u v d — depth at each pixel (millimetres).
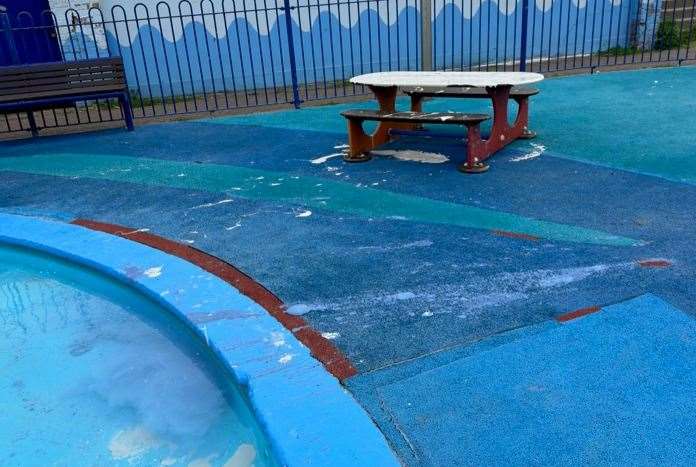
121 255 3846
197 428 2477
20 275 4168
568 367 2422
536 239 3648
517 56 11344
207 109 8617
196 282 3396
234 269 3545
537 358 2492
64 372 2959
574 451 2014
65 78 7512
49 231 4371
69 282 4020
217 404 2621
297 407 2289
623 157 5156
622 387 2291
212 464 2273
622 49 11719
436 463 2008
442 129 6676
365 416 2221
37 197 5309
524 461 1990
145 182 5531
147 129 7859
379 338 2723
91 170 6094
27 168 6344
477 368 2457
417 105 6414
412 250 3623
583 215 3971
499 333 2689
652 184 4457
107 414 2619
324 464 2006
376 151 5938
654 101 7230
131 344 3172
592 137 5848
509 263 3355
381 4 10305
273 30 10172
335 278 3336
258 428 2363
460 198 4473
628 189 4395
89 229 4375
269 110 8523
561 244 3551
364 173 5281
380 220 4156
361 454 2039
